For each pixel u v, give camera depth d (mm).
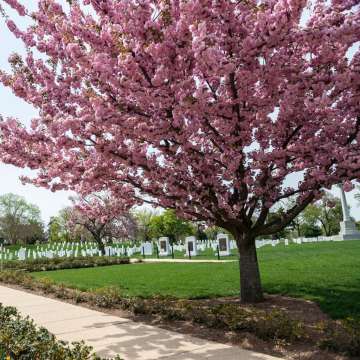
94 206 11883
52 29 8648
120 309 9492
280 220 9516
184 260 24812
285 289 10680
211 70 6906
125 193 10102
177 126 7680
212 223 9602
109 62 7332
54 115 8625
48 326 8141
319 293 9875
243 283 9617
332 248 23391
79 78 8758
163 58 7285
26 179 10047
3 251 44094
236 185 9016
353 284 10617
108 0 7574
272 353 5617
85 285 14305
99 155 8977
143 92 7504
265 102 8227
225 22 7664
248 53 7344
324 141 8594
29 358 4617
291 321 6430
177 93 7355
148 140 8539
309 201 9164
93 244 50781
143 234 60969
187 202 8953
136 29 7320
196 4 6895
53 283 14352
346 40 7238
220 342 6301
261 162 8648
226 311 7355
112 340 6770
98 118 7461
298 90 7902
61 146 8367
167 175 8688
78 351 4871
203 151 9242
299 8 6684
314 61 8211
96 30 8023
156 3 7824
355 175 8023
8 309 8344
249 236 9523
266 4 7613
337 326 6398
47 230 86625
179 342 6422
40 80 8938
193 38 6648
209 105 7723
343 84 7824
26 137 8734
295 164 9203
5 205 78125
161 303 8898
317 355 5391
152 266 20984
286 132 9148
